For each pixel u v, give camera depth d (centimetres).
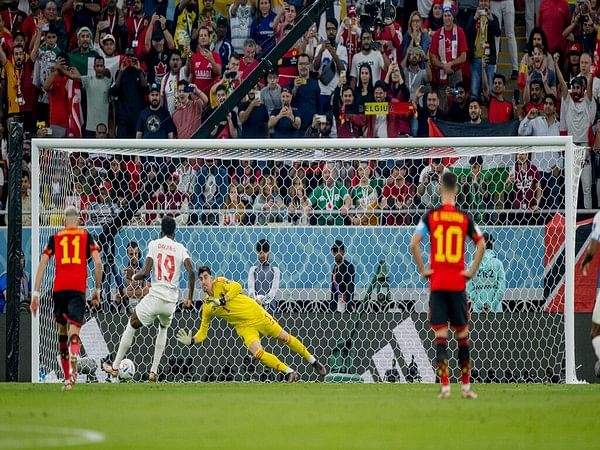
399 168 5356
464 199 5356
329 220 5219
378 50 6384
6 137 6450
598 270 5038
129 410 2870
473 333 4944
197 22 6612
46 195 5022
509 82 6669
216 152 5112
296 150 5084
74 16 6644
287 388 3925
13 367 4588
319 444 2134
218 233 5141
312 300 5081
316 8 5512
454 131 6050
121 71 6475
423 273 3231
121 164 5666
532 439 2258
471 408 2941
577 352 4984
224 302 4431
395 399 3259
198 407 2967
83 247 3781
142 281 5119
